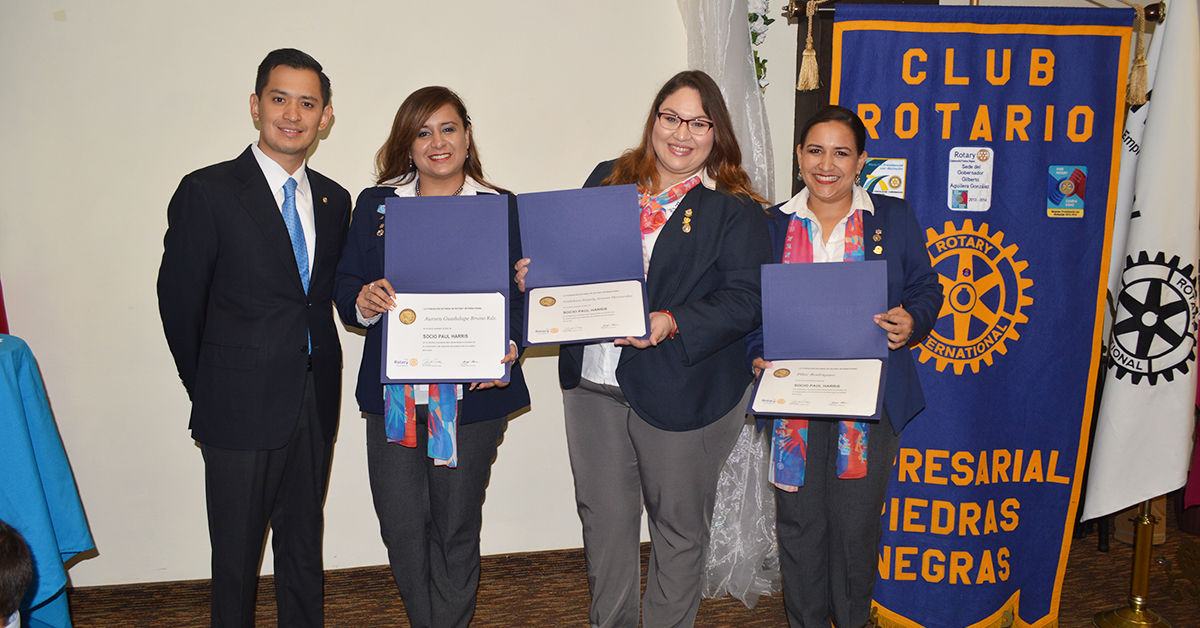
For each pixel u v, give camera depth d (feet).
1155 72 7.12
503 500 8.53
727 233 5.57
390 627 7.54
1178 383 7.09
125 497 7.85
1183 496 8.43
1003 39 6.78
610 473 6.08
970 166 6.88
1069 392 7.12
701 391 5.58
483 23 7.75
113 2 7.14
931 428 7.09
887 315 5.36
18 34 7.05
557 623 7.56
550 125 8.02
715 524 8.00
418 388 5.71
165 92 7.34
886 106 6.82
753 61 7.70
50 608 5.95
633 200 5.32
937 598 7.25
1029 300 7.01
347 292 5.87
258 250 5.65
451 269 5.50
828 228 5.92
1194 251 6.99
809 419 5.84
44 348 7.52
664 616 6.11
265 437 5.67
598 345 5.83
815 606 6.17
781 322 5.46
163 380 7.75
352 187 7.75
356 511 8.24
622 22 7.98
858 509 5.79
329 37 7.52
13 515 5.33
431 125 5.62
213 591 5.93
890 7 6.72
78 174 7.32
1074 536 9.38
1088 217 6.96
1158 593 8.11
